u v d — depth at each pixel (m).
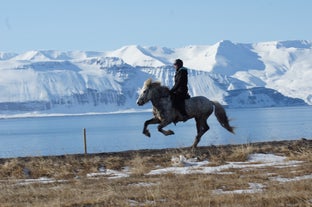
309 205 12.50
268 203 12.98
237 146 24.80
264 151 23.73
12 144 83.88
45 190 16.08
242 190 14.94
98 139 86.75
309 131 81.88
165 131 22.59
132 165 21.33
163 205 13.26
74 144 75.38
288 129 92.31
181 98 22.80
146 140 73.75
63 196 14.97
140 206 13.23
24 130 172.50
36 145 78.00
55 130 159.62
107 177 19.12
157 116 22.84
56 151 57.66
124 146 60.34
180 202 13.45
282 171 18.56
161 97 22.56
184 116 22.98
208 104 23.50
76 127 179.12
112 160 21.69
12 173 20.22
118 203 13.52
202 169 19.95
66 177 19.61
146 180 17.58
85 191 15.60
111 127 157.12
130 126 160.50
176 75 22.94
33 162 21.48
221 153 22.80
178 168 20.48
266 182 16.22
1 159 23.09
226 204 12.96
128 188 15.83
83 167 21.20
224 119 23.83
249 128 101.69
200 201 13.36
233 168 19.84
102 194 14.73
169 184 16.28
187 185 16.06
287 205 12.77
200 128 23.61
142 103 22.33
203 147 24.84
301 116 194.25
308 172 17.92
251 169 19.45
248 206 12.73
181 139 70.19
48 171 20.41
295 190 14.43
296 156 22.55
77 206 13.53
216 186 15.65
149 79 22.56
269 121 146.88
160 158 22.23
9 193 15.73
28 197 15.06
